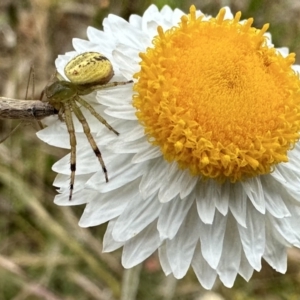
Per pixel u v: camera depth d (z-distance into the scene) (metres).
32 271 0.08
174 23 0.06
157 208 0.05
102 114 0.05
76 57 0.05
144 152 0.05
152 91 0.05
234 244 0.05
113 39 0.05
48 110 0.05
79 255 0.08
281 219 0.05
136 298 0.08
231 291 0.08
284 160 0.05
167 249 0.05
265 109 0.05
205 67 0.05
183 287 0.08
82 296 0.08
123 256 0.05
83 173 0.05
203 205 0.05
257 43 0.05
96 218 0.05
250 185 0.05
